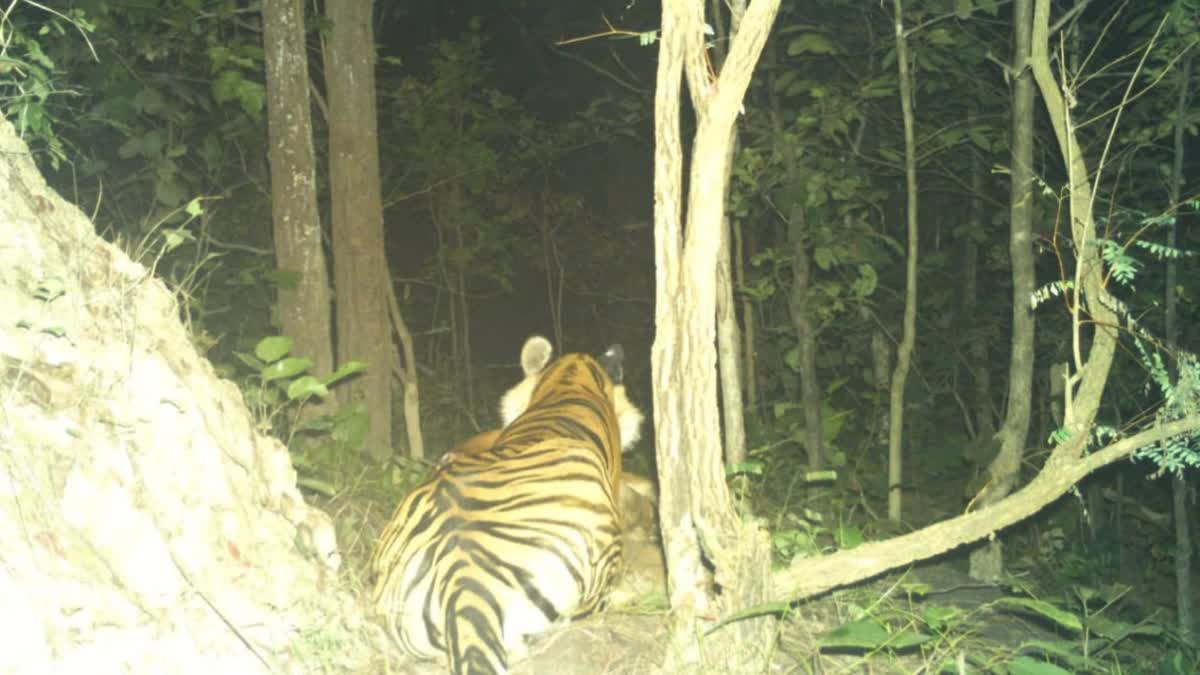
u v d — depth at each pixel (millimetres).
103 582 3871
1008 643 5875
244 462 4711
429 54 13883
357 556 5848
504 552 4672
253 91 7383
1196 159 9766
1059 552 8594
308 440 7691
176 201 7953
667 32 4242
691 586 4551
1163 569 9188
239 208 10406
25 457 3855
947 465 9695
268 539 4594
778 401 10578
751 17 4004
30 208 4305
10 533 3699
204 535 4316
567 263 16281
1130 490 10375
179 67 8836
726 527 4445
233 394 4871
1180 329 9023
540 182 15234
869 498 9203
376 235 8555
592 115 11273
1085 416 4652
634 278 16641
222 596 4258
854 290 8305
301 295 7957
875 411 9852
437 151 12344
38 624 3611
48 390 4039
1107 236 5523
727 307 6238
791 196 8242
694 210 4234
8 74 5633
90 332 4242
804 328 8727
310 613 4527
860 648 5188
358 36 8422
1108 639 5707
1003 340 10906
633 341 16391
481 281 17469
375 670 4641
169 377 4414
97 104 8227
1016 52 6805
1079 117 8609
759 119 9250
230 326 9844
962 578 7398
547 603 4770
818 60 9422
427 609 4617
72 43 7688
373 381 8516
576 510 4965
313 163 7961
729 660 4445
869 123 9906
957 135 8289
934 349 10766
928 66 8086
